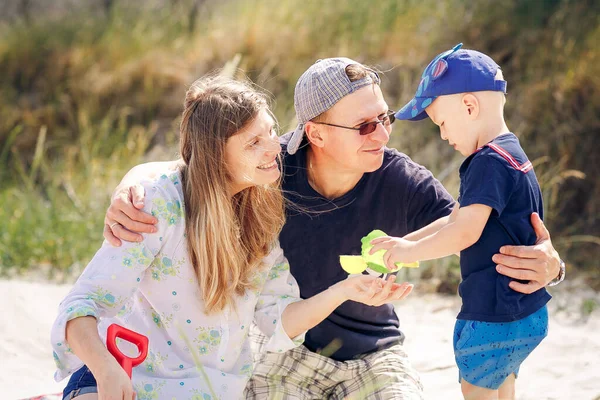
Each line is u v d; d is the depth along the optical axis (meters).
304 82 3.05
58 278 5.65
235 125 2.65
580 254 5.87
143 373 2.66
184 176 2.77
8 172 8.02
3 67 9.18
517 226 2.83
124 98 8.68
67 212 6.44
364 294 2.80
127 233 2.60
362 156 3.00
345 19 8.30
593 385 3.66
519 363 2.88
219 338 2.74
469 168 2.86
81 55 9.08
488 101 2.93
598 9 7.18
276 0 8.82
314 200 3.14
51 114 8.69
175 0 9.70
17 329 4.32
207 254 2.66
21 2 10.43
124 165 7.21
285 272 3.00
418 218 3.16
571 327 4.66
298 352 3.16
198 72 8.56
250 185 2.76
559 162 6.30
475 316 2.84
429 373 3.98
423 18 7.99
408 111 3.06
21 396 3.58
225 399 2.72
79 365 2.58
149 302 2.71
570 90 6.55
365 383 3.11
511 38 7.32
